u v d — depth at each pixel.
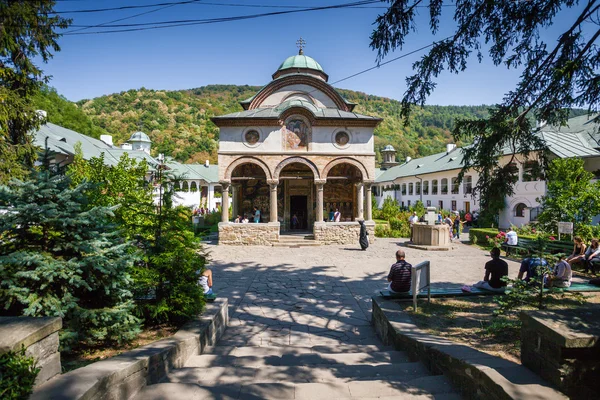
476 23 6.03
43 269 4.14
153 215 6.17
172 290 5.85
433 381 3.93
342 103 22.03
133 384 3.62
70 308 4.55
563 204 13.70
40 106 35.12
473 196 7.79
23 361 2.66
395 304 7.16
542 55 6.27
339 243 19.83
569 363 2.83
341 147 19.94
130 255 5.01
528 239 15.19
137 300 5.93
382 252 17.22
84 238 4.70
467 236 25.34
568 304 6.85
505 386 2.83
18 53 8.62
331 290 10.38
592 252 11.12
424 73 6.49
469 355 3.81
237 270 13.12
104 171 9.80
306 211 23.75
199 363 5.12
